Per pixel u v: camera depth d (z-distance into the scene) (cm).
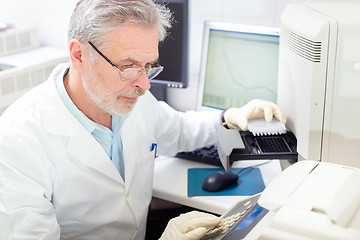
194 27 196
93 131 127
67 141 119
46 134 117
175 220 114
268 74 169
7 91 183
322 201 82
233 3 186
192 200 142
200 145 160
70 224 124
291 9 139
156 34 107
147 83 110
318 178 91
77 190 121
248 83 174
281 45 145
